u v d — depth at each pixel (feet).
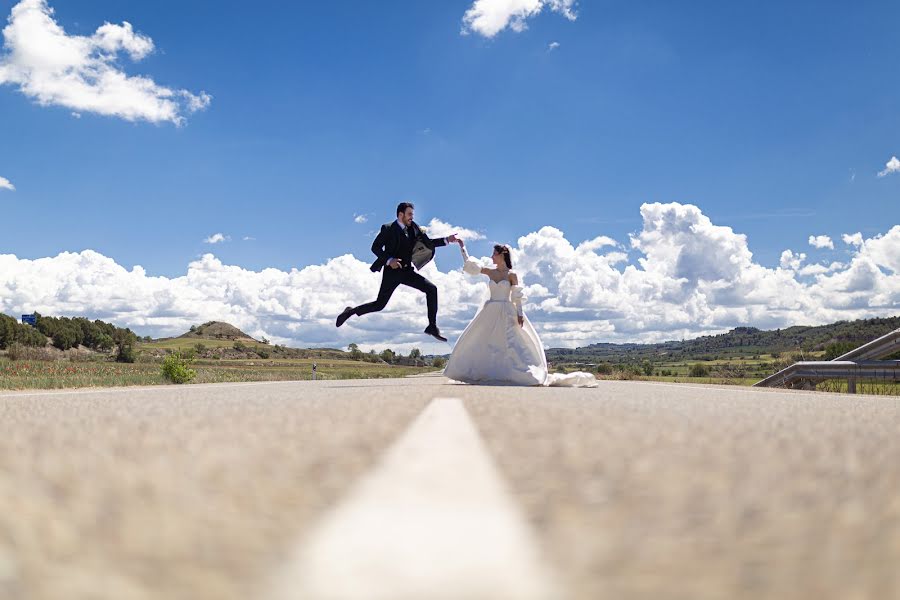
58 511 3.73
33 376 70.08
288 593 2.35
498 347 35.04
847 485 4.59
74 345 363.76
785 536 3.22
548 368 36.78
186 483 4.61
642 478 4.82
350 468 5.33
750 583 2.52
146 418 10.31
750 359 594.65
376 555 2.83
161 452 6.22
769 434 7.97
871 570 2.70
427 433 7.93
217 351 419.13
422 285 35.83
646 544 3.04
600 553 2.88
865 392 61.16
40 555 2.87
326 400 15.14
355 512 3.71
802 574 2.64
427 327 36.14
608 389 29.99
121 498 4.10
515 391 22.80
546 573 2.58
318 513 3.71
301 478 4.85
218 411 11.58
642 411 11.77
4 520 3.51
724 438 7.41
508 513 3.67
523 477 4.88
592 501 4.01
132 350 255.91
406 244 35.27
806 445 6.90
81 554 2.89
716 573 2.63
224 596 2.33
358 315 35.78
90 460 5.68
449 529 3.30
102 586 2.46
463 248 35.81
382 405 13.14
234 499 4.09
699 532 3.28
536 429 8.38
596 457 5.88
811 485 4.57
